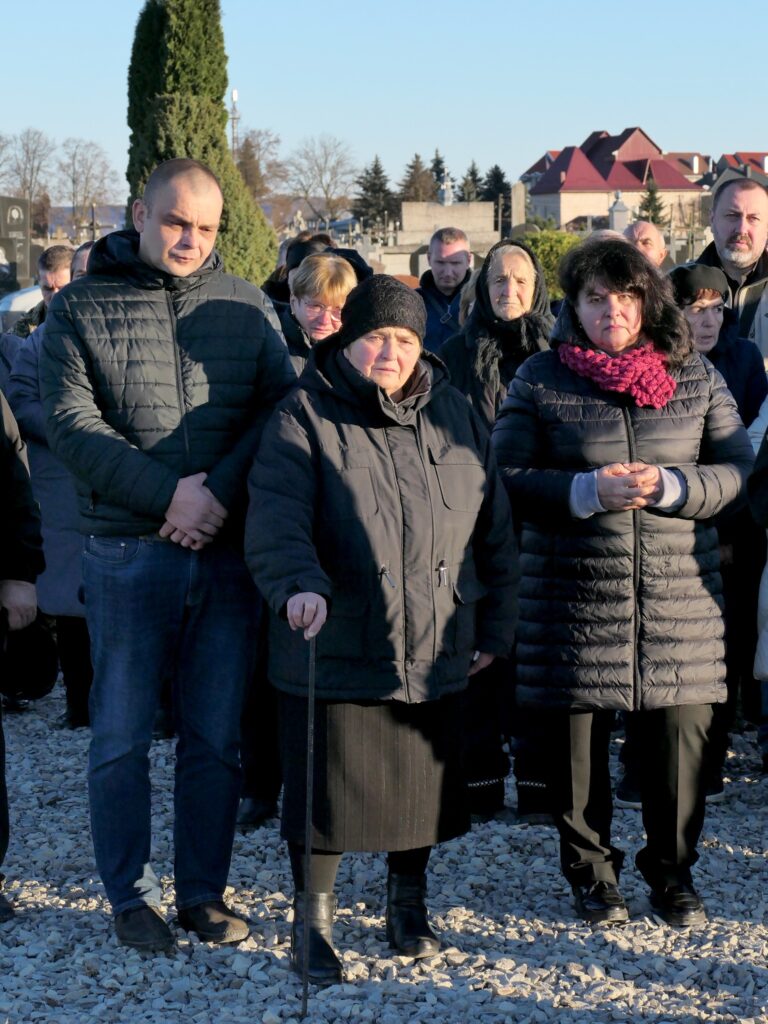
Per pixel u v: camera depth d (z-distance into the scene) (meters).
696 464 3.84
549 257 28.09
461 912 3.96
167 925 3.67
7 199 19.77
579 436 3.79
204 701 3.74
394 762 3.42
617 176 92.81
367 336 3.41
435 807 3.48
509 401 3.94
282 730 3.53
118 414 3.62
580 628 3.76
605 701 3.73
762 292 5.69
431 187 97.31
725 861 4.38
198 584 3.67
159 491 3.53
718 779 4.99
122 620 3.63
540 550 3.83
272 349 3.80
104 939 3.71
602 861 3.90
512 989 3.40
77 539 6.00
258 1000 3.37
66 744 5.97
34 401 6.00
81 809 5.02
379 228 49.88
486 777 4.85
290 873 4.27
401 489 3.40
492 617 3.63
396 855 3.65
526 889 4.17
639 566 3.74
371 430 3.43
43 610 5.99
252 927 3.82
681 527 3.76
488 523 3.61
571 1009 3.30
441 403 3.56
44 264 6.62
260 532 3.33
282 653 3.46
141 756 3.71
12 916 3.90
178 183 3.59
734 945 3.68
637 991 3.42
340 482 3.38
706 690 3.77
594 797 3.90
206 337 3.69
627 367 3.77
